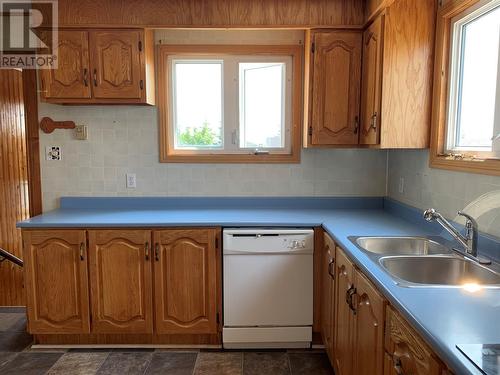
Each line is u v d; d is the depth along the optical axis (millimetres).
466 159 1879
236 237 2455
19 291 4293
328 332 2344
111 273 2500
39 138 2986
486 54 1873
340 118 2629
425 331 1003
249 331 2537
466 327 1016
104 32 2607
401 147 2248
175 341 2625
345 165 3020
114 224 2451
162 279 2510
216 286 2518
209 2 2584
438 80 2148
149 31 2730
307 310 2533
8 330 2854
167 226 2469
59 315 2531
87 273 2496
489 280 1524
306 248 2471
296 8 2570
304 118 2873
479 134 1925
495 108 1772
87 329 2541
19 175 4273
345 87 2609
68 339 2617
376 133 2299
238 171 3025
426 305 1161
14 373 2330
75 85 2639
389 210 2881
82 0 2570
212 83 3016
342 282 1979
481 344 924
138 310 2533
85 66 2623
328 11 2562
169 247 2486
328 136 2645
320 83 2617
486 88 1871
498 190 1662
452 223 2014
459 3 1935
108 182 3027
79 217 2627
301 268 2498
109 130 2986
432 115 2213
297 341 2564
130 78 2641
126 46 2617
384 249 2057
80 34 2604
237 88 2982
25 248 2479
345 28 2580
